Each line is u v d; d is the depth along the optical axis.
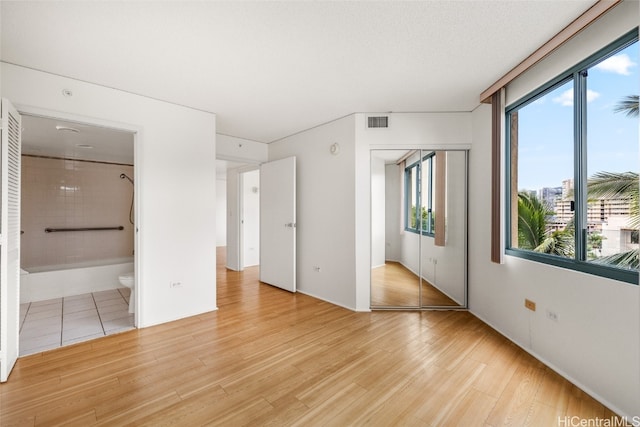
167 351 2.43
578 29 1.79
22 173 4.66
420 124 3.40
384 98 3.03
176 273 3.16
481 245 3.14
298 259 4.29
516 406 1.74
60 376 2.05
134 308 3.20
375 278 3.55
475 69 2.43
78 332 2.81
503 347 2.50
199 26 1.85
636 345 1.59
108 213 5.40
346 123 3.56
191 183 3.27
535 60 2.16
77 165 5.12
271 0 1.62
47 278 3.90
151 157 2.99
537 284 2.31
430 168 3.51
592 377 1.83
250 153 4.66
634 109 1.68
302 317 3.23
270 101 3.10
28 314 3.30
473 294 3.32
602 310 1.78
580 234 1.97
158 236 3.04
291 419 1.64
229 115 3.54
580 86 1.96
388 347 2.51
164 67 2.37
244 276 5.26
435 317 3.22
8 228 2.02
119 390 1.89
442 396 1.84
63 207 4.98
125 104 2.83
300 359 2.30
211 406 1.75
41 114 2.40
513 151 2.74
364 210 3.45
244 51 2.14
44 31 1.89
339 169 3.66
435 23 1.83
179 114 3.18
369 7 1.68
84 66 2.35
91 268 4.25
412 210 3.54
